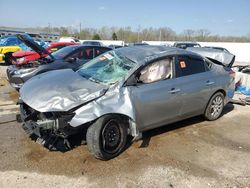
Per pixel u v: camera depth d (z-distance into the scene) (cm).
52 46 1170
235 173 354
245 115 616
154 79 418
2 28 5459
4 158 357
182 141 447
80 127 355
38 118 363
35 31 6162
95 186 309
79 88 370
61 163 353
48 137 357
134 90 385
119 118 371
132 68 393
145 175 337
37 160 357
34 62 675
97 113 344
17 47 1405
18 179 313
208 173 350
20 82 652
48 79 413
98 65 444
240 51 3569
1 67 1318
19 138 422
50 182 311
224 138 471
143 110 397
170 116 447
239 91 873
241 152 418
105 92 363
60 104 339
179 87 445
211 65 533
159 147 418
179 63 459
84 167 347
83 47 769
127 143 421
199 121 552
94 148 352
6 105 607
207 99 515
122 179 325
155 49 458
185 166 364
